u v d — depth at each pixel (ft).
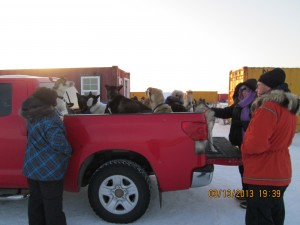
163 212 12.57
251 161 8.52
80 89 43.34
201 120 10.72
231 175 18.35
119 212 11.18
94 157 12.03
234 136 13.26
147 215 12.24
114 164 11.15
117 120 10.96
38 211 10.25
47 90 9.58
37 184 9.90
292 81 40.68
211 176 11.13
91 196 11.35
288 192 14.99
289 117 8.12
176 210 12.80
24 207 13.15
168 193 14.94
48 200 9.70
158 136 10.75
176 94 18.02
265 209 8.48
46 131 9.25
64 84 13.15
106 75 42.98
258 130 7.95
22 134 11.36
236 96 13.82
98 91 42.93
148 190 11.12
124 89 50.90
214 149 12.81
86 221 11.59
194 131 10.67
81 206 13.25
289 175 8.43
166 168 10.77
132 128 10.87
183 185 10.85
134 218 11.13
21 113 9.49
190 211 12.70
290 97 8.04
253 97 12.53
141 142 10.80
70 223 11.42
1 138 11.47
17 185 11.68
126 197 11.12
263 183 8.27
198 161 10.69
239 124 12.91
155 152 10.76
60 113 12.55
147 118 10.87
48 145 9.38
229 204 13.51
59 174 9.58
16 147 11.44
